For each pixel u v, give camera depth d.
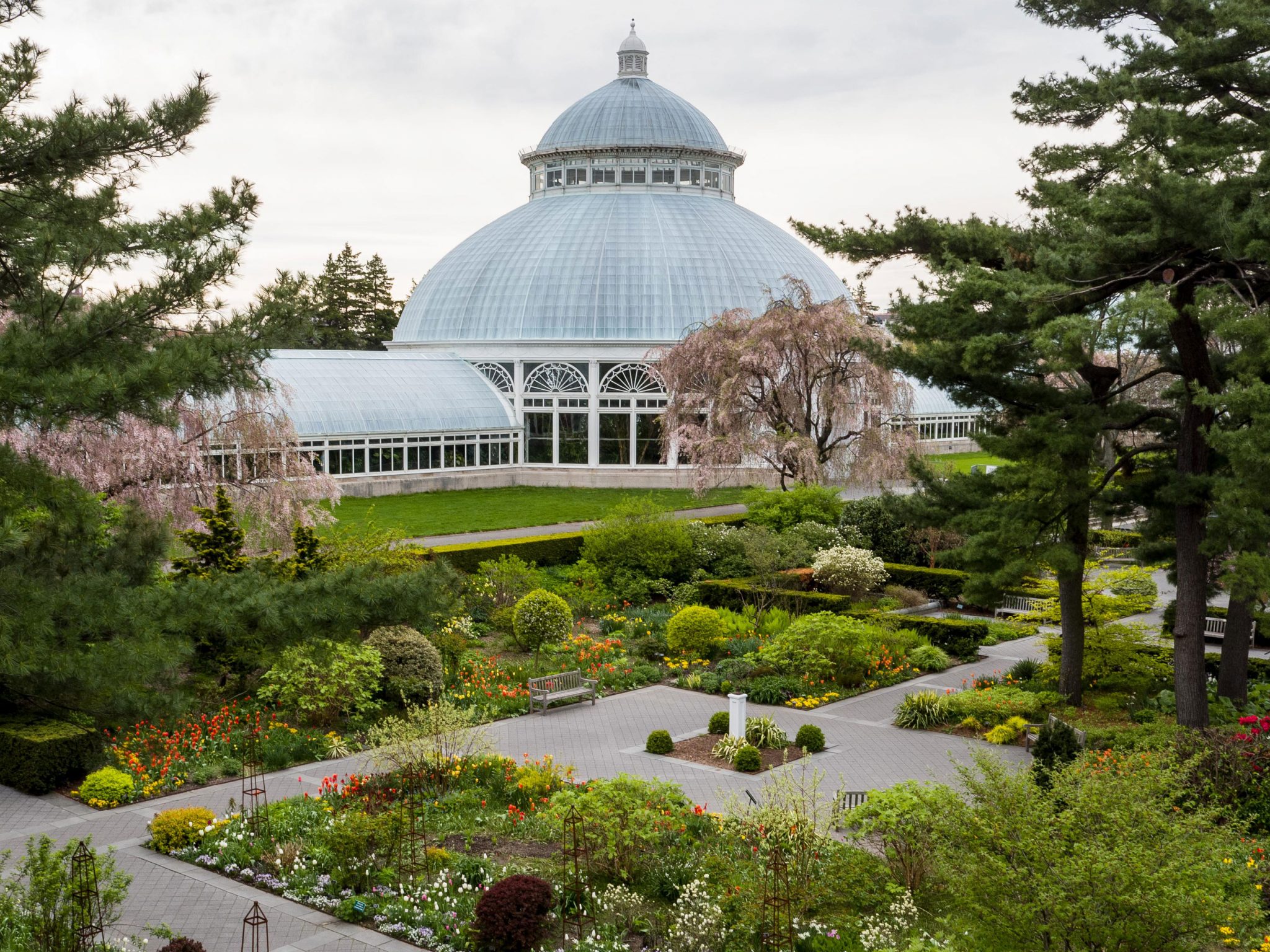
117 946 15.19
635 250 85.81
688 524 47.41
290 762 24.30
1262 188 22.12
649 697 31.17
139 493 31.23
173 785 22.47
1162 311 20.52
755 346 54.97
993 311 25.73
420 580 18.58
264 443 37.38
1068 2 26.52
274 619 16.94
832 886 16.83
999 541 26.77
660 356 68.88
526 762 23.09
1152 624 41.12
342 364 75.38
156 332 16.52
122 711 19.44
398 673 28.23
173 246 16.39
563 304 83.50
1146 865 12.05
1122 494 28.31
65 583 16.47
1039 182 25.41
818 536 45.97
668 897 17.50
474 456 78.06
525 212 95.06
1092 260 23.58
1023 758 24.98
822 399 55.72
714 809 21.67
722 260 87.06
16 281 17.33
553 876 17.77
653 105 97.12
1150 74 26.20
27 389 14.16
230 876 18.27
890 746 26.52
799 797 19.05
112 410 15.16
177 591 17.23
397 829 18.52
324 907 17.16
